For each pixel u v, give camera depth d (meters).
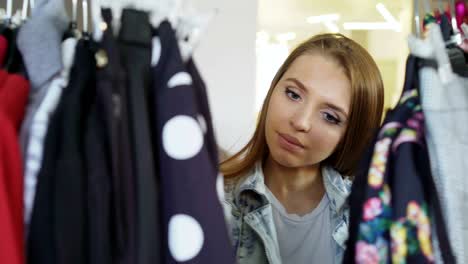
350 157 0.65
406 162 0.38
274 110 0.63
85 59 0.36
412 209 0.37
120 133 0.33
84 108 0.34
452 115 0.40
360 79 0.60
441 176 0.38
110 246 0.31
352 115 0.61
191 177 0.33
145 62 0.36
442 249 0.37
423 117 0.40
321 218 0.67
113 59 0.34
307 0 1.76
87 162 0.32
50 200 0.31
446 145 0.38
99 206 0.31
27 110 0.36
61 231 0.30
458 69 0.42
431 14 0.43
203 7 0.93
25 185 0.33
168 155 0.34
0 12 0.41
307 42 0.65
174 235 0.33
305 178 0.69
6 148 0.31
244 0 0.94
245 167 0.70
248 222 0.63
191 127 0.34
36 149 0.33
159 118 0.35
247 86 0.95
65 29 0.39
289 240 0.66
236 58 0.95
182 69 0.36
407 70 0.42
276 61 1.44
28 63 0.36
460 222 0.38
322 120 0.61
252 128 0.95
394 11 1.79
